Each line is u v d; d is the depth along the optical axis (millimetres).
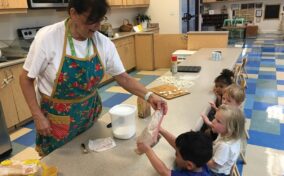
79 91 1219
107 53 1254
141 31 5793
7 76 2803
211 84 2119
